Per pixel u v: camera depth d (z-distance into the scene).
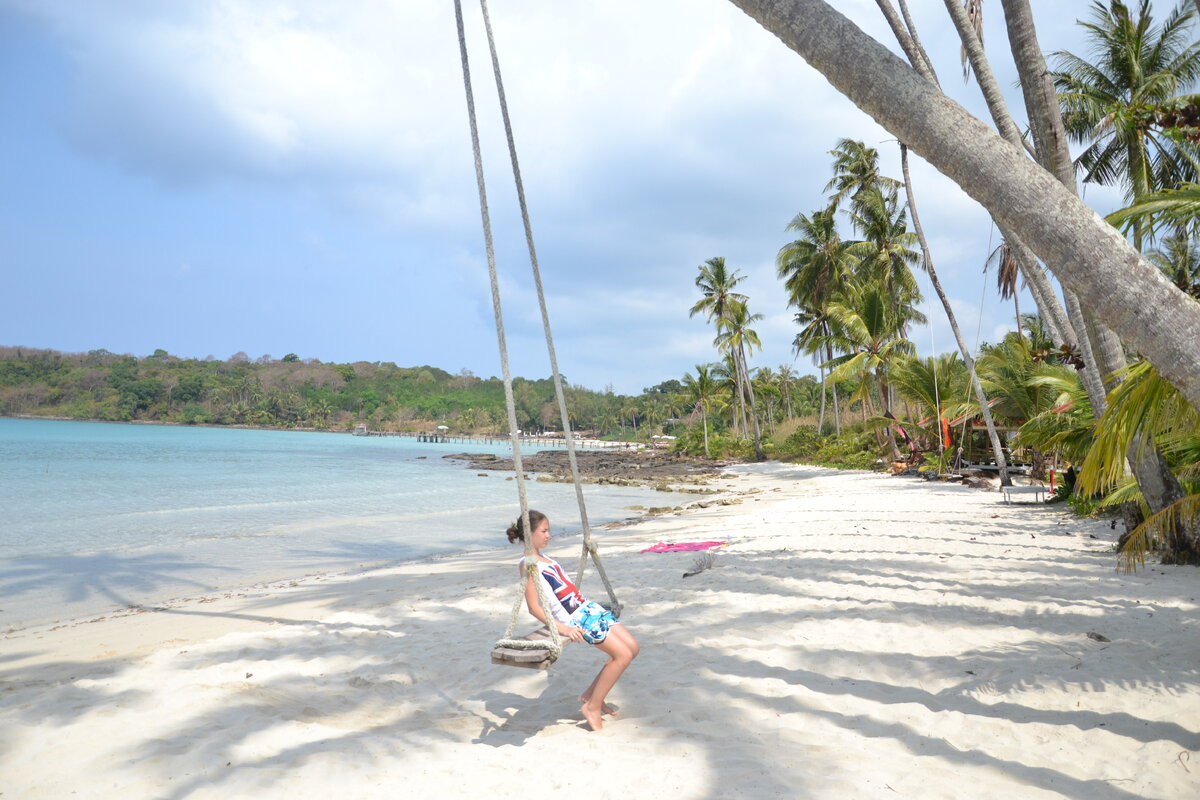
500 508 24.52
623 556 12.15
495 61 4.79
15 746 4.27
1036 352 10.12
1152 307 2.82
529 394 189.38
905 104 3.17
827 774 3.61
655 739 4.14
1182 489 8.95
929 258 23.80
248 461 53.38
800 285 49.88
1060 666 5.10
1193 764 3.63
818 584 8.38
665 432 140.38
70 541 16.06
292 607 9.05
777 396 89.69
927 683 4.99
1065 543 11.27
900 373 32.59
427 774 3.78
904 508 18.41
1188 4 21.75
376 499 27.44
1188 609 6.58
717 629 6.57
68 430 115.56
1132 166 21.88
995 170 3.04
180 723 4.63
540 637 3.98
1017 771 3.62
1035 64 7.14
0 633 8.40
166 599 10.48
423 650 6.51
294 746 4.23
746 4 3.48
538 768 3.79
